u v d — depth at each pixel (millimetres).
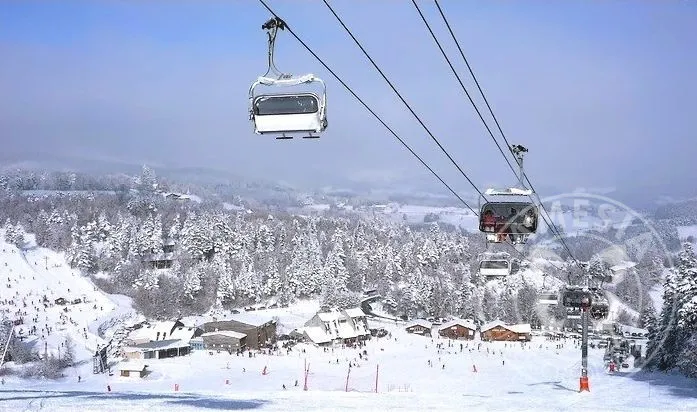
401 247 191625
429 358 91812
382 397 25547
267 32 11695
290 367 88938
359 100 14312
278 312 148625
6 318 118625
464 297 142750
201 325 122938
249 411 18531
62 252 184250
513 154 21844
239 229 196250
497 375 67750
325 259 180625
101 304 146250
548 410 21219
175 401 20281
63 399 20281
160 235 182875
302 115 11781
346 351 105688
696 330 43281
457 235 186250
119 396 23312
